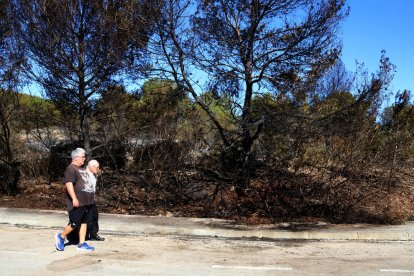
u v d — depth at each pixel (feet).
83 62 42.42
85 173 28.37
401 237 34.76
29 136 49.55
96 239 31.81
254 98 43.21
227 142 43.62
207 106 43.06
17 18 41.19
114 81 44.57
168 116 44.50
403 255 28.94
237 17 42.01
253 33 41.11
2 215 38.91
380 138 43.24
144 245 30.73
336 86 42.98
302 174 41.27
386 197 43.04
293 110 41.50
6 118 46.62
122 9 40.68
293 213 40.22
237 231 35.17
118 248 29.40
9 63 43.70
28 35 40.83
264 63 42.01
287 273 23.88
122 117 45.24
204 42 41.75
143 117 45.09
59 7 39.86
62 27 40.42
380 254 29.22
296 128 41.09
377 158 42.01
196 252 28.96
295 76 41.86
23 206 43.19
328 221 39.17
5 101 45.91
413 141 46.57
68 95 43.91
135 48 41.96
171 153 44.29
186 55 41.93
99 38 41.73
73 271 23.41
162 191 44.27
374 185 42.65
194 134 44.19
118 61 41.78
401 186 45.57
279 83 42.14
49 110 46.06
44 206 43.14
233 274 23.49
